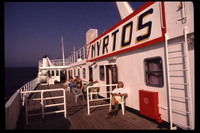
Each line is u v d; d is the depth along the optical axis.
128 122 4.80
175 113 4.02
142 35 5.11
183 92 3.79
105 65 8.17
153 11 4.63
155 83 4.75
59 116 5.62
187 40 3.66
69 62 21.02
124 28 6.20
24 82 53.12
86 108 6.76
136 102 5.58
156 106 4.45
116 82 6.91
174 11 3.92
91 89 8.81
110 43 7.48
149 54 4.93
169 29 4.06
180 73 3.86
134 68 5.70
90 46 10.62
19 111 6.16
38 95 10.90
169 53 4.19
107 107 6.83
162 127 4.30
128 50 5.86
